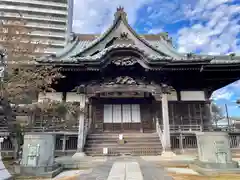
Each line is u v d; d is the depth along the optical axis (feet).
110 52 45.65
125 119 59.47
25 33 31.96
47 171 25.64
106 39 56.70
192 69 48.96
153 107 59.77
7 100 26.78
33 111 32.53
